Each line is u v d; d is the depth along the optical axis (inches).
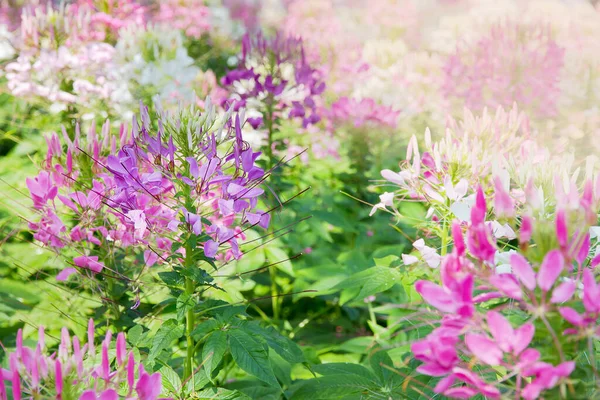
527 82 183.8
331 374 100.3
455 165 98.7
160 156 87.7
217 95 188.9
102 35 196.4
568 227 63.1
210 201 94.0
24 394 80.6
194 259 91.5
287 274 184.5
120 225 104.5
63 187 110.6
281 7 464.8
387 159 207.3
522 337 59.0
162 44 185.2
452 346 62.2
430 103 220.7
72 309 124.6
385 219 191.8
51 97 161.9
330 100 250.1
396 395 94.3
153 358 85.5
